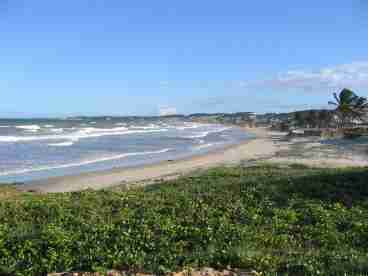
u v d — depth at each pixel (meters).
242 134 100.31
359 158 41.34
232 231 11.05
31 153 46.12
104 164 38.81
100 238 10.13
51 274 8.73
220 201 14.77
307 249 10.34
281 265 9.08
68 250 9.45
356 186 17.52
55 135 75.44
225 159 42.50
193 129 127.81
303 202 14.73
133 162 40.62
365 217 13.04
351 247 10.50
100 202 14.67
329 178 18.94
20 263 8.97
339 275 8.44
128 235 10.27
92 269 8.82
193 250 9.83
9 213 13.05
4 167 35.78
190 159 42.97
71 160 41.22
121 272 8.78
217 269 9.05
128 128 118.50
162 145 61.62
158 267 8.83
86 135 79.19
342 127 104.19
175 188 18.47
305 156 43.88
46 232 10.17
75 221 11.84
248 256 9.36
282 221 12.52
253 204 14.62
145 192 17.52
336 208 14.03
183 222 11.74
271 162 37.22
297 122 126.75
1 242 9.77
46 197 16.36
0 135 71.19
